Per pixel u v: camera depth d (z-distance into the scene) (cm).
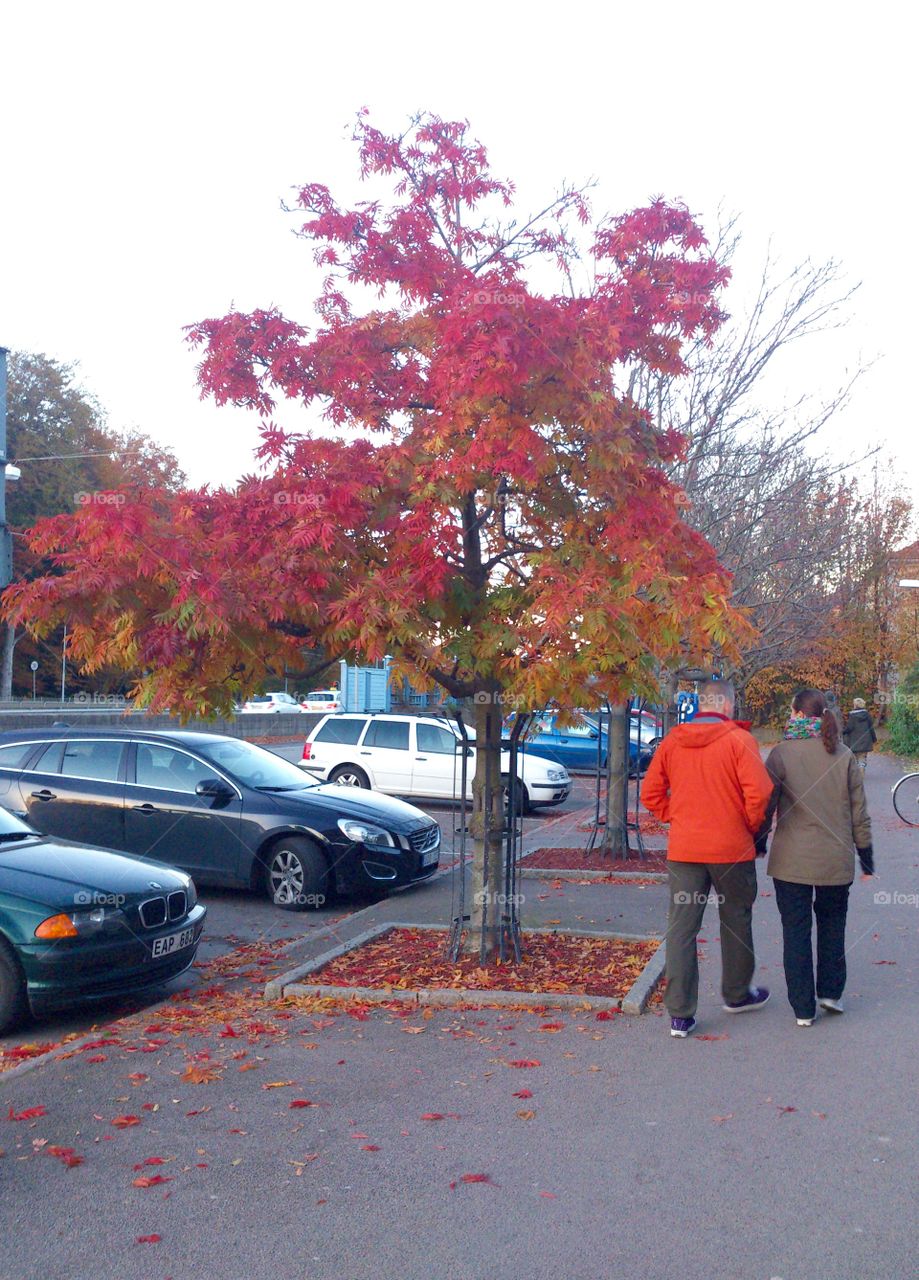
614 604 651
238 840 1120
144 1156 488
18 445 5325
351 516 684
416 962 828
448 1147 494
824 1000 689
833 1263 393
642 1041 643
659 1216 428
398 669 720
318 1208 438
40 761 1191
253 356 815
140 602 649
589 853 1410
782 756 679
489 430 696
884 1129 508
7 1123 527
